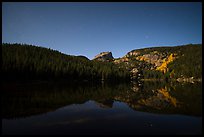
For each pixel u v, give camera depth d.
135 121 24.30
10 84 79.75
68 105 35.81
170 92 59.16
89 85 94.06
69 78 117.31
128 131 20.22
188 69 188.75
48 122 23.66
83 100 42.38
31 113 28.53
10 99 41.19
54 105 35.53
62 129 20.83
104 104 37.47
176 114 28.25
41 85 85.25
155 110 31.33
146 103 38.59
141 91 64.06
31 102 38.00
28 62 95.25
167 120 24.78
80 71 127.62
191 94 51.84
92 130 20.52
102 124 22.86
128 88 77.19
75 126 21.95
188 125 22.47
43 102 38.41
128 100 42.88
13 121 24.05
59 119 25.14
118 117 26.45
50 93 54.03
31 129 20.81
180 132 19.92
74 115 27.53
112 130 20.53
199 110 30.77
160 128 21.31
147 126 22.05
